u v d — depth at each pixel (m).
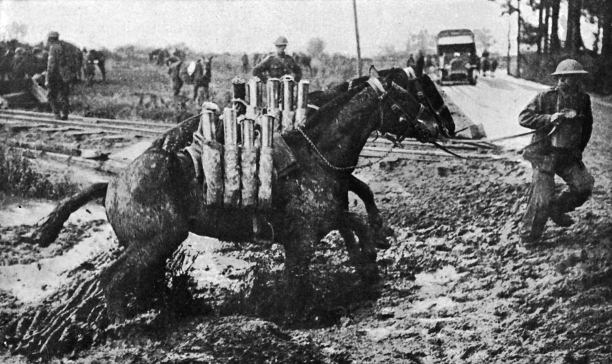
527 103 7.94
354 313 7.29
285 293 7.16
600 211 7.70
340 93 7.26
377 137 7.64
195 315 7.29
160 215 6.74
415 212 7.84
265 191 6.72
